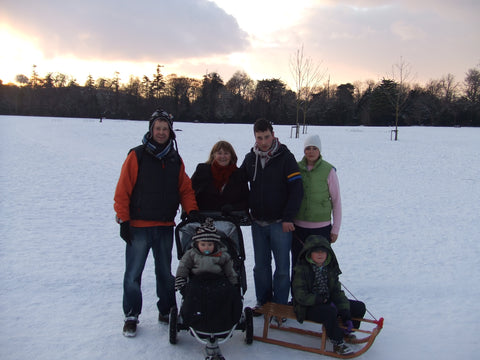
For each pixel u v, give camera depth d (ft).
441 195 41.11
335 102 285.84
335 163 62.90
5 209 30.53
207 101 303.48
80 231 25.55
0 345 12.09
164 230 13.67
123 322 14.03
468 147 85.61
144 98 307.17
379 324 12.75
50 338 12.67
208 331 11.34
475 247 24.18
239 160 60.54
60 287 16.65
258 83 323.98
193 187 14.53
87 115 285.64
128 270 13.42
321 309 12.44
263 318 15.17
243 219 14.42
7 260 19.49
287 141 95.91
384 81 251.80
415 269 20.34
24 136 87.20
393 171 56.34
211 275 12.05
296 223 15.06
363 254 22.74
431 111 257.34
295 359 12.25
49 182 42.29
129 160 13.17
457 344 13.24
